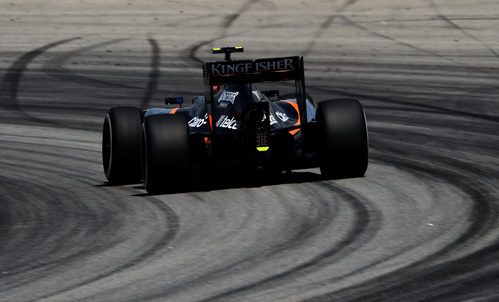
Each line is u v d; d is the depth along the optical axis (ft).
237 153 102.58
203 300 65.00
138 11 343.05
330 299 63.46
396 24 297.74
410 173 110.32
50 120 180.24
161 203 98.94
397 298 63.05
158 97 206.80
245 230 84.33
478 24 288.30
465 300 61.93
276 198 97.66
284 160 100.78
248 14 331.16
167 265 74.38
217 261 74.64
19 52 276.62
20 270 76.02
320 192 99.35
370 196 96.32
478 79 209.87
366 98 190.49
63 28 317.01
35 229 91.40
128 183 115.34
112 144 110.63
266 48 272.92
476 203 90.99
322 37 284.00
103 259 77.71
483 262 70.08
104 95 210.79
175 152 98.78
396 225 82.94
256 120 97.81
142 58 264.11
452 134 143.84
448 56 245.04
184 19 327.47
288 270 70.95
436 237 78.02
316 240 79.25
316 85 211.41
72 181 118.73
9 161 138.10
